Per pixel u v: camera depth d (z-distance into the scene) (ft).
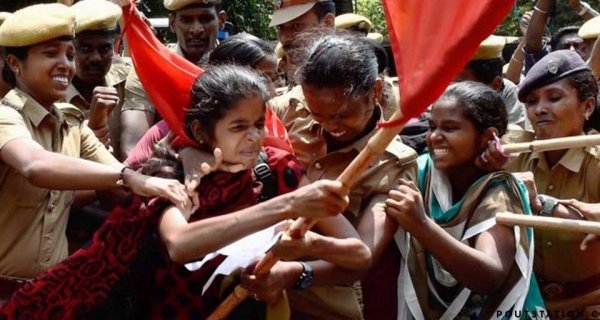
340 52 9.35
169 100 9.36
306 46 10.43
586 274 11.18
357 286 10.35
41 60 10.98
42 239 10.88
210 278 8.45
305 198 7.79
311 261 9.20
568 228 9.25
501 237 9.77
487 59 14.21
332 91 9.29
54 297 8.85
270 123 9.35
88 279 8.80
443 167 10.19
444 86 7.27
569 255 11.15
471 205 10.06
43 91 11.07
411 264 10.31
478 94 10.12
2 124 10.39
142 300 8.95
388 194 9.75
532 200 10.87
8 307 8.95
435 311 10.27
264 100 8.62
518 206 10.03
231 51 12.01
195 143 8.87
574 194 11.59
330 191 7.74
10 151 10.20
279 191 8.86
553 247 11.18
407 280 10.10
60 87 11.09
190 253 8.12
